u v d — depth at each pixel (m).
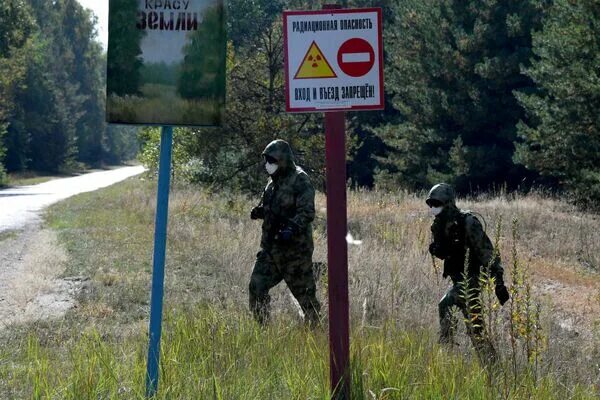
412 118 165.12
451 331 26.66
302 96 19.09
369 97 19.08
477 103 151.75
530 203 96.50
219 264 52.53
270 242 32.44
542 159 115.31
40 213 112.31
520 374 23.41
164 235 19.75
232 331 26.48
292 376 21.80
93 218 98.19
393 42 175.88
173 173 98.56
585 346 32.19
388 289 38.41
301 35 19.11
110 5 19.09
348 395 19.33
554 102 114.88
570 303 47.84
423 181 163.25
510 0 151.25
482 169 151.00
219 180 92.25
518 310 24.12
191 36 19.20
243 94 91.44
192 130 92.94
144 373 21.47
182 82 19.25
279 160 32.03
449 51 154.38
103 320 36.59
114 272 51.97
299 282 32.31
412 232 67.31
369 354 23.30
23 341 30.56
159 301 19.80
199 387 20.38
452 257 28.62
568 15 107.25
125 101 19.16
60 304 41.69
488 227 76.19
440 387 20.98
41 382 21.62
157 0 19.16
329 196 19.17
